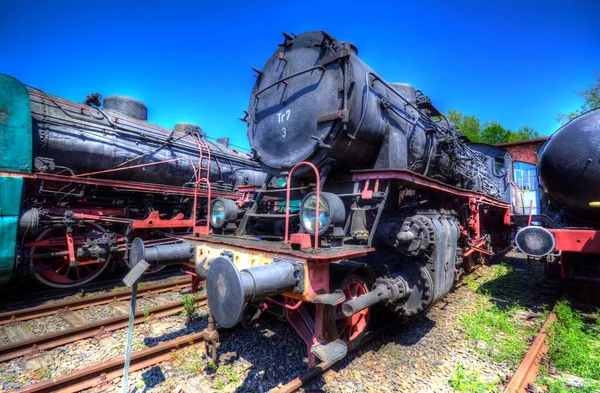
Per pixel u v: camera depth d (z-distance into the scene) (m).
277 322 4.65
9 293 6.72
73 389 3.17
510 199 11.88
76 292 6.72
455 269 5.00
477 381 3.29
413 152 4.99
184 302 5.04
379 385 3.23
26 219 5.68
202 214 9.56
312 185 4.08
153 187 7.88
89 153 6.85
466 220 6.58
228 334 4.30
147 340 4.36
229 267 2.44
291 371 3.44
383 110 4.41
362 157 4.35
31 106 6.31
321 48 4.25
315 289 2.82
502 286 7.05
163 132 8.97
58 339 4.34
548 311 5.32
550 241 4.97
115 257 7.91
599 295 5.66
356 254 3.09
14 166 5.49
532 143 20.20
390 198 4.82
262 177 11.49
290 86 4.51
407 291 3.82
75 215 6.58
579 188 5.33
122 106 9.52
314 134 4.07
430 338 4.29
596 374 3.44
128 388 3.23
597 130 5.12
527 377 3.32
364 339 4.00
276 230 4.59
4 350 3.96
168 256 3.78
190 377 3.40
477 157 9.66
